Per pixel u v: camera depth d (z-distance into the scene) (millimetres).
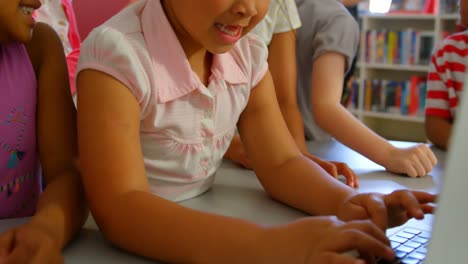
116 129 585
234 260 483
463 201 284
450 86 1328
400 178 891
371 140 986
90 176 576
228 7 594
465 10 1417
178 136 692
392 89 3686
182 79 667
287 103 1127
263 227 500
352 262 401
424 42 3518
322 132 1332
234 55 764
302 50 1292
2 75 671
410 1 3650
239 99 757
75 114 717
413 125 3846
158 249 518
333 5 1284
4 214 695
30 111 690
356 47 1237
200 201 735
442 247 289
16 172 695
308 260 439
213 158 758
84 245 569
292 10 1163
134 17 677
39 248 477
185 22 632
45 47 733
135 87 615
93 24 1517
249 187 815
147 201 547
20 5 644
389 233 566
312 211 676
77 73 628
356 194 618
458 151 286
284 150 756
